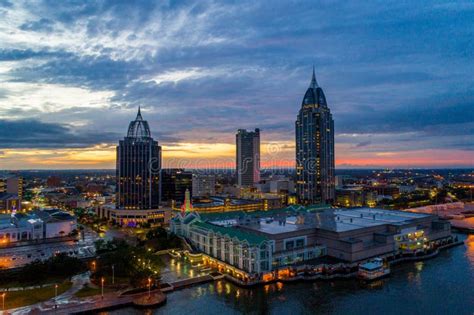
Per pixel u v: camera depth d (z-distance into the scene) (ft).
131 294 558.97
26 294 555.69
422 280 647.15
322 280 643.04
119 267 616.80
